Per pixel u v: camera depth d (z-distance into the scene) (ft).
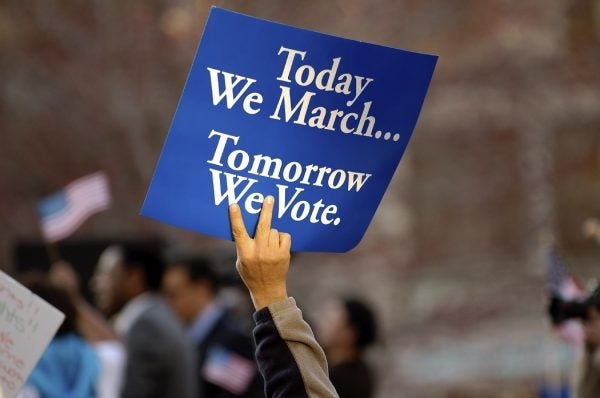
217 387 62.28
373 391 54.49
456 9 135.44
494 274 136.05
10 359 26.58
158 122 127.44
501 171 140.56
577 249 139.54
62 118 127.85
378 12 129.70
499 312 133.69
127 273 59.93
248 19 22.58
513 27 138.51
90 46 126.93
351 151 23.65
